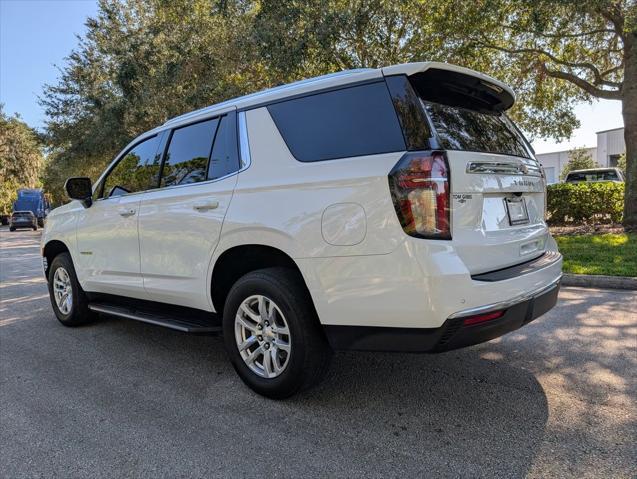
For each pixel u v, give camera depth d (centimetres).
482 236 277
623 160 2712
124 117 1773
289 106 321
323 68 1231
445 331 254
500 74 1379
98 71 2000
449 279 250
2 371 403
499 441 266
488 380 348
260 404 321
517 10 1098
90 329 522
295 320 298
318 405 316
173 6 1548
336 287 276
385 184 261
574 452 253
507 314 273
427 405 312
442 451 257
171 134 405
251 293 321
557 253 355
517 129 373
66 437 287
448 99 307
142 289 411
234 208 326
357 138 283
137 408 322
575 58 1382
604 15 1101
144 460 259
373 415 300
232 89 1454
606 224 1284
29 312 621
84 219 478
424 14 1173
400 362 386
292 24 1117
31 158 4509
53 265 536
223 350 438
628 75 1138
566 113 1506
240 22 1388
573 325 473
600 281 652
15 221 3284
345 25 1083
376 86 286
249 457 258
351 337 280
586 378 347
